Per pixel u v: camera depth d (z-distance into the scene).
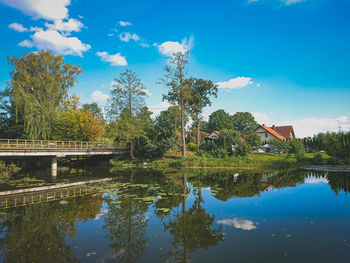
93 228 6.86
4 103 28.36
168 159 30.89
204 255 5.01
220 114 65.94
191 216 7.93
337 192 12.05
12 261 4.87
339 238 5.89
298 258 4.80
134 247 5.49
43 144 21.70
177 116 31.23
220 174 20.12
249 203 9.73
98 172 21.92
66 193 12.01
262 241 5.75
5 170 18.00
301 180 16.38
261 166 26.66
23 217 7.95
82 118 30.58
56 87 25.00
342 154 34.59
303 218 7.63
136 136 29.73
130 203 9.77
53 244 5.73
